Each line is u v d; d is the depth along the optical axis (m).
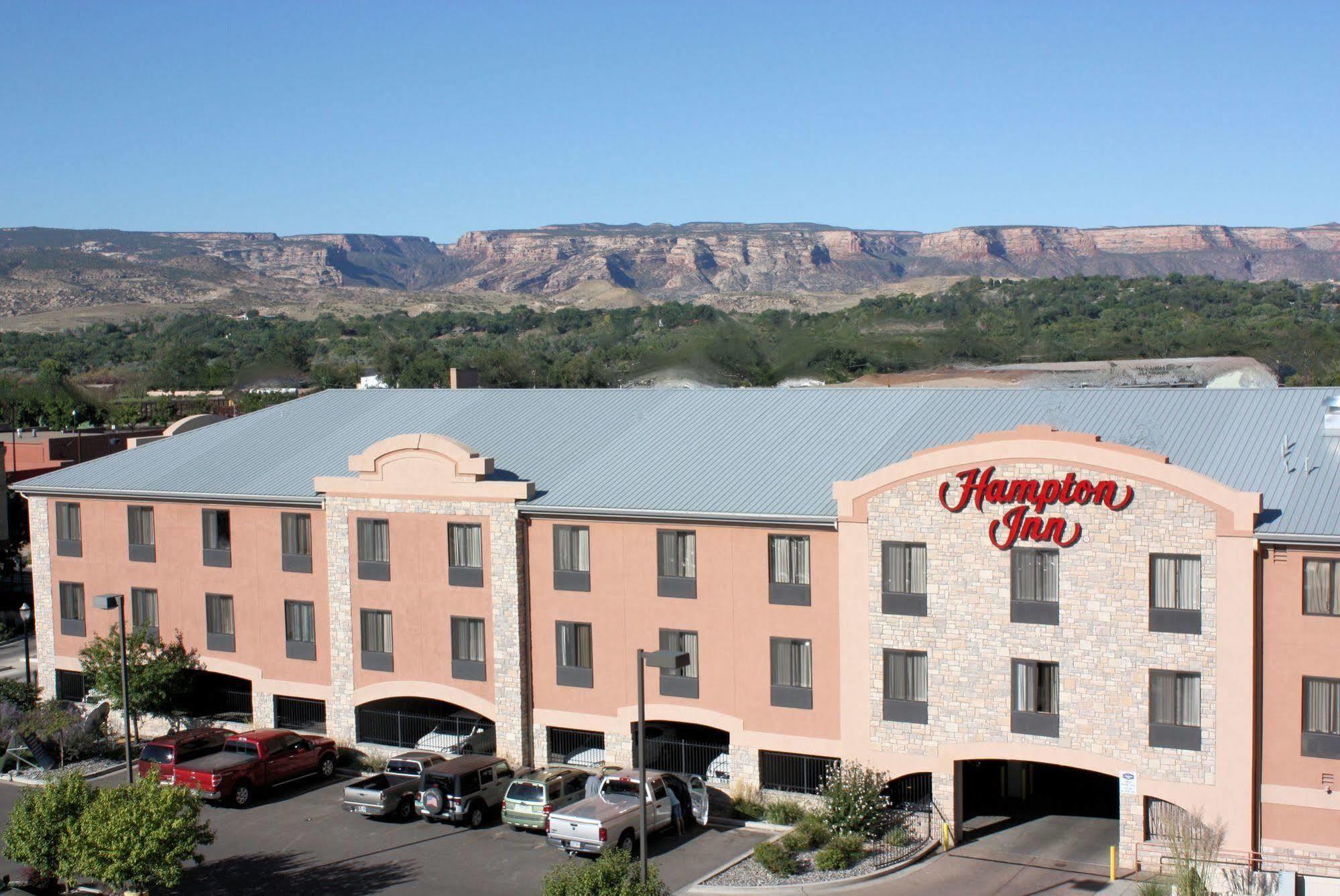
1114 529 34.88
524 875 35.56
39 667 53.62
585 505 41.88
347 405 55.75
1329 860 33.06
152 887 34.47
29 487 52.75
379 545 45.75
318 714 48.44
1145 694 34.72
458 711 48.06
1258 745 33.75
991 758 36.72
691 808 39.19
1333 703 33.03
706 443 45.00
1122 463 34.69
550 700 43.38
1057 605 35.66
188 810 33.16
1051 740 35.97
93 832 30.80
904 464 37.25
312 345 198.12
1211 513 33.69
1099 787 42.00
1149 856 34.91
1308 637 33.19
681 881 34.72
